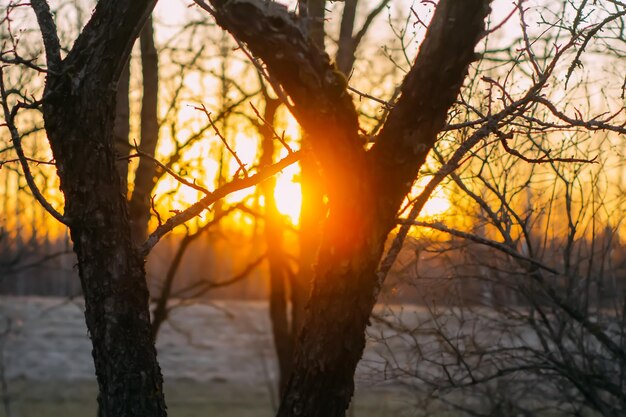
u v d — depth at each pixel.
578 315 8.37
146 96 13.01
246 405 24.59
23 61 4.27
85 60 4.50
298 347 3.98
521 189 7.81
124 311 4.45
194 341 32.09
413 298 9.37
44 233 15.45
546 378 8.91
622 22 7.71
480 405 9.45
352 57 11.77
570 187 8.55
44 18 4.66
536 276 8.21
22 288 35.38
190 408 24.11
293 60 3.53
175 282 34.47
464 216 8.53
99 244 4.44
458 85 3.80
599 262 9.36
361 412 10.89
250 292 33.50
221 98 14.66
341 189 3.78
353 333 3.90
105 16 4.50
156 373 4.52
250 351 30.38
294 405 3.92
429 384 8.66
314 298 3.92
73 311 37.91
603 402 8.50
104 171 4.49
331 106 3.62
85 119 4.46
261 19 3.48
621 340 8.51
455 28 3.71
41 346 32.09
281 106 14.93
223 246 21.64
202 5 3.70
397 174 3.83
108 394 4.43
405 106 3.82
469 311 8.99
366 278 3.88
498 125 4.52
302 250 12.70
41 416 22.02
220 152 13.62
